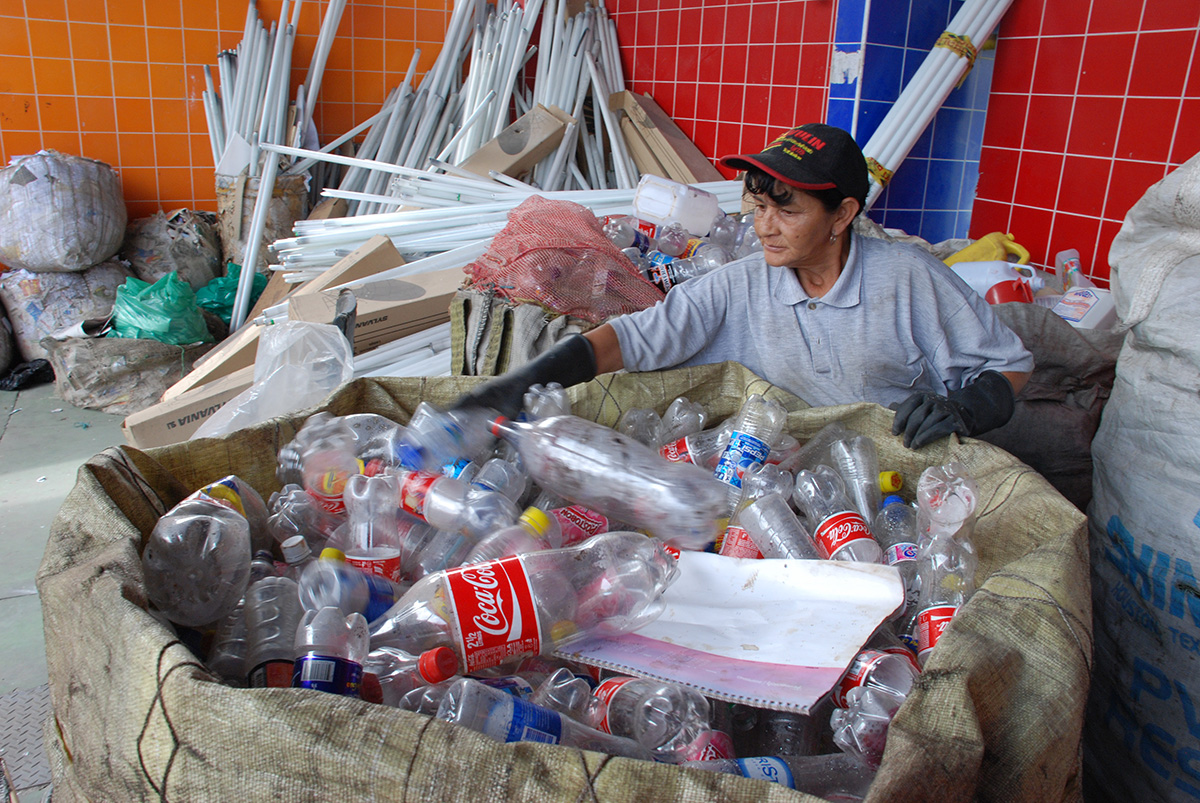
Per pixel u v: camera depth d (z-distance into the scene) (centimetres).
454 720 93
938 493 140
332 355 210
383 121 552
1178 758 162
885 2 333
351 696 96
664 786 77
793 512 154
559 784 78
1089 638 103
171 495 143
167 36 518
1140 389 171
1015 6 331
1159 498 164
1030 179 332
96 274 473
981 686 92
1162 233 177
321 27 540
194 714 86
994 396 172
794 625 116
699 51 458
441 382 180
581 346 179
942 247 329
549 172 482
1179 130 274
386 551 128
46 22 495
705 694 100
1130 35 287
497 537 124
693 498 136
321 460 149
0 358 453
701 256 295
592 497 144
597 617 116
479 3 557
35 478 357
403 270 354
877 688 107
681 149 460
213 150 537
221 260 529
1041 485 139
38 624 260
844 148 165
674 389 190
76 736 103
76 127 516
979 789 91
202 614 116
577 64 520
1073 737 95
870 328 183
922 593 131
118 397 429
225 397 306
